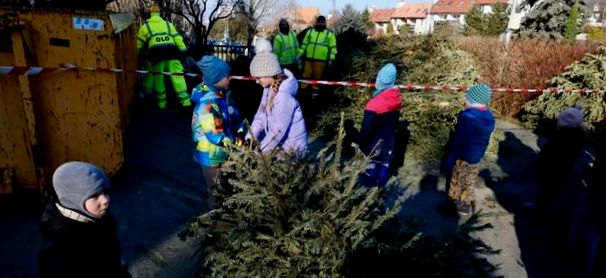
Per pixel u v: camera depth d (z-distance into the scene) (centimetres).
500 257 372
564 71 797
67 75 373
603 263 282
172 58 708
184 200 432
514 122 881
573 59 800
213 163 329
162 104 732
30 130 362
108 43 378
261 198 224
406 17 6988
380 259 211
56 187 181
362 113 647
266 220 226
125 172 481
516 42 952
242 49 1307
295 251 214
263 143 337
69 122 386
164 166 509
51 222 183
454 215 438
